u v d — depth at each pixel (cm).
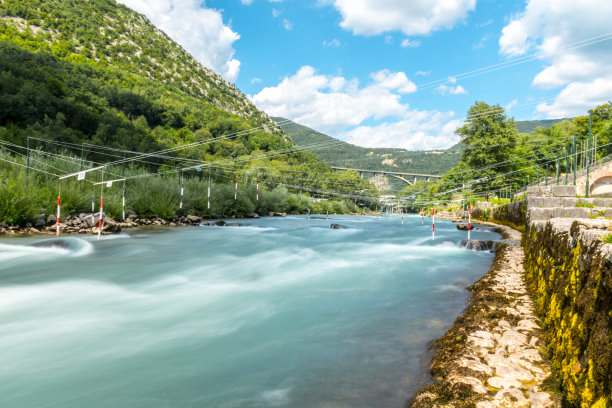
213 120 11431
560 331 307
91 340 414
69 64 11138
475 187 4953
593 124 6394
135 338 421
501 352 329
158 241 1281
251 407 271
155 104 10531
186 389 304
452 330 404
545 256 501
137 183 2200
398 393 285
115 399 289
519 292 542
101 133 4338
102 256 968
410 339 400
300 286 667
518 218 1802
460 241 1223
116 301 568
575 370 242
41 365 351
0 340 412
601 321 212
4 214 1282
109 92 9575
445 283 675
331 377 317
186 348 391
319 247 1240
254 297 593
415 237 1559
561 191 1622
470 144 5203
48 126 3834
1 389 306
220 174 3691
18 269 786
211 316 500
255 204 3347
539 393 256
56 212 1452
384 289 637
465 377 282
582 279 271
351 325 454
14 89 4812
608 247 221
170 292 624
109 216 1706
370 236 1630
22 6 17700
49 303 552
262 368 340
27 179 1496
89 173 1909
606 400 186
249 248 1197
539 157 5528
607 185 1345
